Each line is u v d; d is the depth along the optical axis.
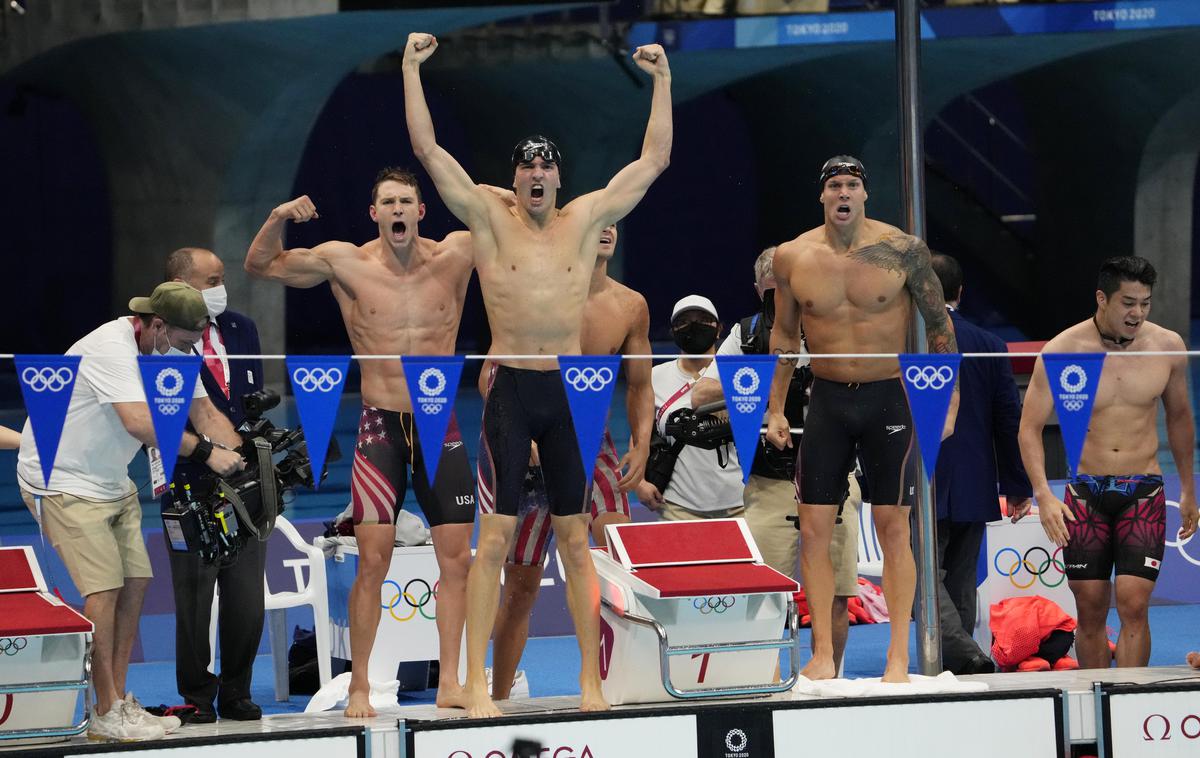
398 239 16.33
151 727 14.75
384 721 15.15
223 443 16.19
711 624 15.91
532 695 20.69
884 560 16.66
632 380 19.22
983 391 21.27
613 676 15.98
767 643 15.86
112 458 15.54
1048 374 15.34
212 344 18.03
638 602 15.77
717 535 16.62
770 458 20.66
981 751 15.81
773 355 14.98
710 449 21.14
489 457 15.27
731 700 15.71
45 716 14.80
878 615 26.92
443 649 16.39
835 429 16.66
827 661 17.12
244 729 15.05
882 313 16.41
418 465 16.48
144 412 15.10
